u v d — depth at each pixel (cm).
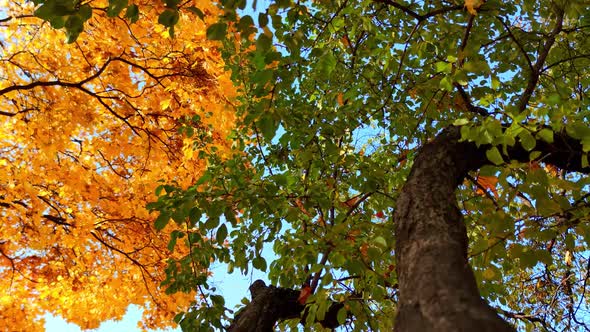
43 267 568
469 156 210
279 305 324
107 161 541
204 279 295
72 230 498
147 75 534
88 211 505
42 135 431
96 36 467
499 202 197
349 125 334
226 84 497
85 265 585
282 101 345
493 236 202
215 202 252
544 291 458
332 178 323
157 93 539
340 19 273
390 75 349
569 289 438
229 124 504
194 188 253
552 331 364
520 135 187
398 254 152
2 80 430
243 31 189
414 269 129
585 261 438
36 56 441
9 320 558
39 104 434
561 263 460
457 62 215
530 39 341
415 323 107
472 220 303
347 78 337
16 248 523
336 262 236
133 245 566
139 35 469
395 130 373
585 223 198
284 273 325
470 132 188
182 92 521
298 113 313
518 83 375
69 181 480
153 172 532
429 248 136
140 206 523
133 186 533
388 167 354
